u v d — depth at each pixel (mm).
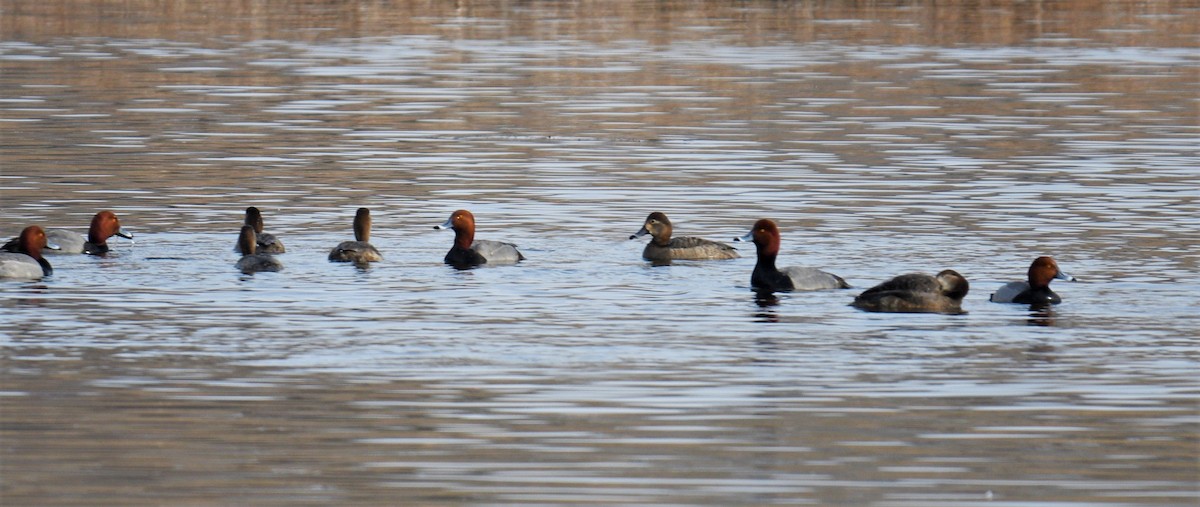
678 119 44219
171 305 23641
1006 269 26406
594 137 41188
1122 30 66875
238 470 16656
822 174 35750
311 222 30453
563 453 17188
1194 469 16828
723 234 29828
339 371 20156
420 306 23703
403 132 41875
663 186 34438
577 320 22906
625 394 19234
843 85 50938
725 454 17188
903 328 22516
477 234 29344
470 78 52625
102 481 16328
